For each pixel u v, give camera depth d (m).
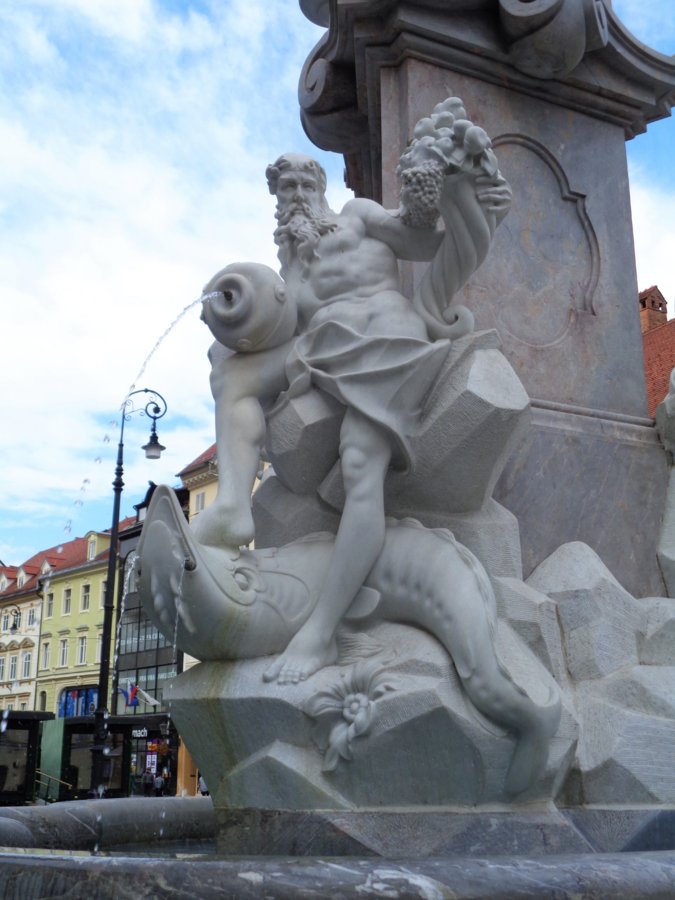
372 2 4.27
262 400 3.47
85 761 16.44
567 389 4.24
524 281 4.29
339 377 3.21
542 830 2.78
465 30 4.32
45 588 32.16
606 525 3.99
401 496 3.41
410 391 3.22
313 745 2.82
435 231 3.47
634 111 4.77
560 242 4.45
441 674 2.77
